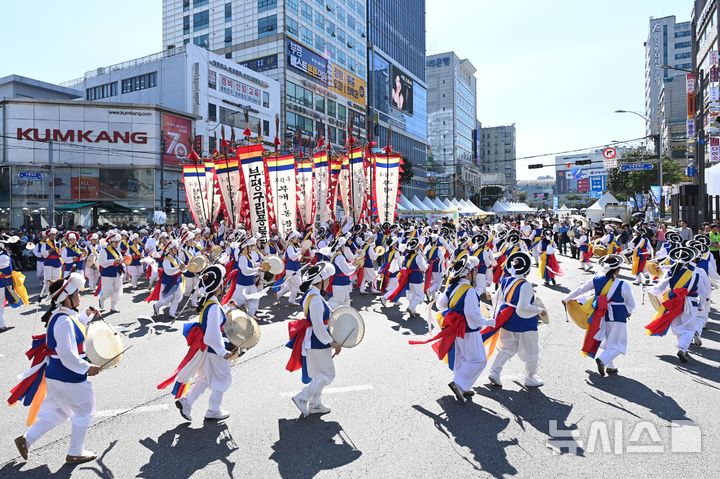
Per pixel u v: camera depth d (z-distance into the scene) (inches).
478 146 5595.5
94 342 178.4
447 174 4227.4
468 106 5344.5
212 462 172.4
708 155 1400.1
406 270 421.7
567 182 7613.2
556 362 282.8
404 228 885.2
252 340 210.7
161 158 1550.2
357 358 294.5
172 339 343.3
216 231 835.4
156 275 539.2
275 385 250.2
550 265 605.6
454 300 229.6
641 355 294.8
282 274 473.7
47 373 172.1
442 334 229.6
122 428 201.3
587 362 282.0
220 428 200.4
